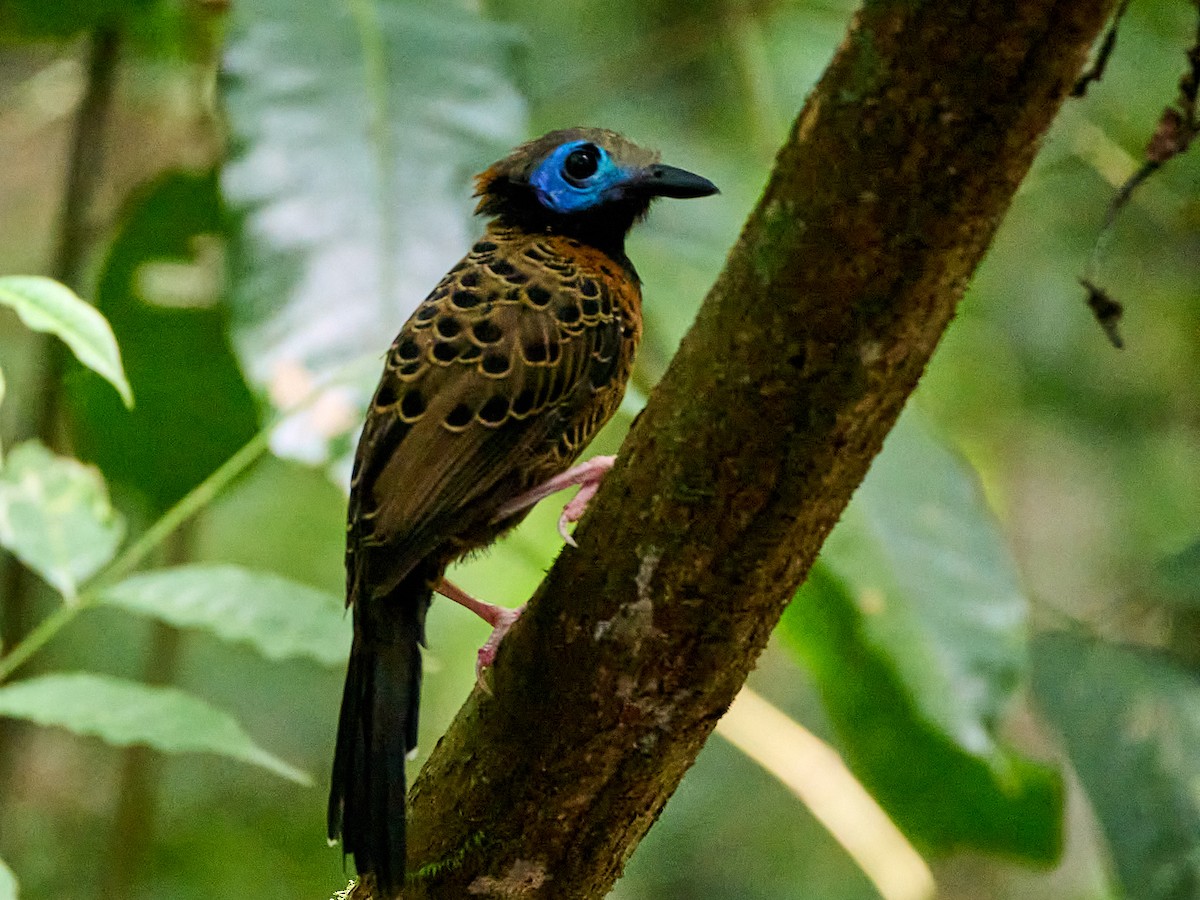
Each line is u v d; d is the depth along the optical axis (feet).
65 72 42.42
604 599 17.38
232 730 22.26
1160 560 32.83
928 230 14.88
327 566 54.90
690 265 32.58
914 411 31.42
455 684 54.08
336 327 25.77
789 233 15.30
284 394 25.36
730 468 16.29
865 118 14.61
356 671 21.31
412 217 26.66
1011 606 29.66
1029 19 13.79
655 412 16.70
